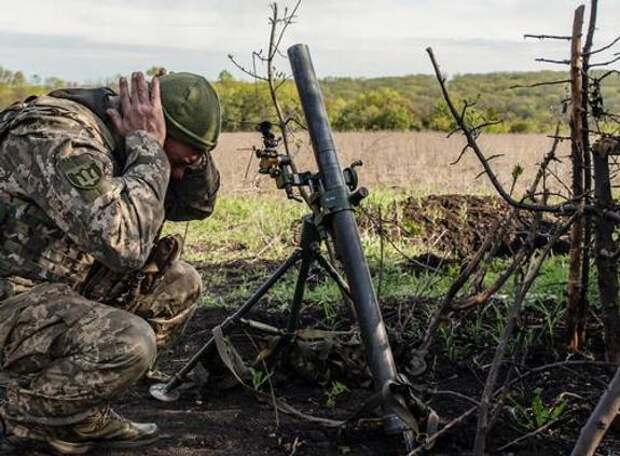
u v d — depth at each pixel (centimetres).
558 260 609
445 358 417
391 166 1736
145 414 366
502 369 400
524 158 1798
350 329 442
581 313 400
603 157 339
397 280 570
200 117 330
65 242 311
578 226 388
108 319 312
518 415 346
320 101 340
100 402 314
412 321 448
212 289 608
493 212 820
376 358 311
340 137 2492
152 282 369
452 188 1298
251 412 366
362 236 769
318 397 381
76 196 294
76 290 328
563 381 381
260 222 925
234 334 472
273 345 381
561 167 1348
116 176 318
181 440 339
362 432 338
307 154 1245
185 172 361
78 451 326
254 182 1245
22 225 306
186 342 469
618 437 330
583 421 342
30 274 311
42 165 297
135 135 314
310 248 348
